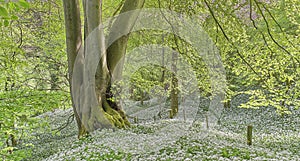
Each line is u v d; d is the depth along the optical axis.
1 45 9.66
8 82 10.61
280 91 9.70
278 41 9.63
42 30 12.83
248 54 10.46
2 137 7.62
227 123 16.55
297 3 9.30
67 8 9.63
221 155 6.48
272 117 16.42
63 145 10.44
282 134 12.58
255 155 6.64
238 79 16.95
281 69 9.96
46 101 8.80
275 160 6.23
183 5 10.68
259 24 11.77
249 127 9.45
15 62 10.00
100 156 6.39
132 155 6.36
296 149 9.10
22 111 7.61
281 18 11.62
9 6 2.63
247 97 21.50
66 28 9.79
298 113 15.50
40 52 13.46
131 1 10.29
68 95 11.79
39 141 15.22
